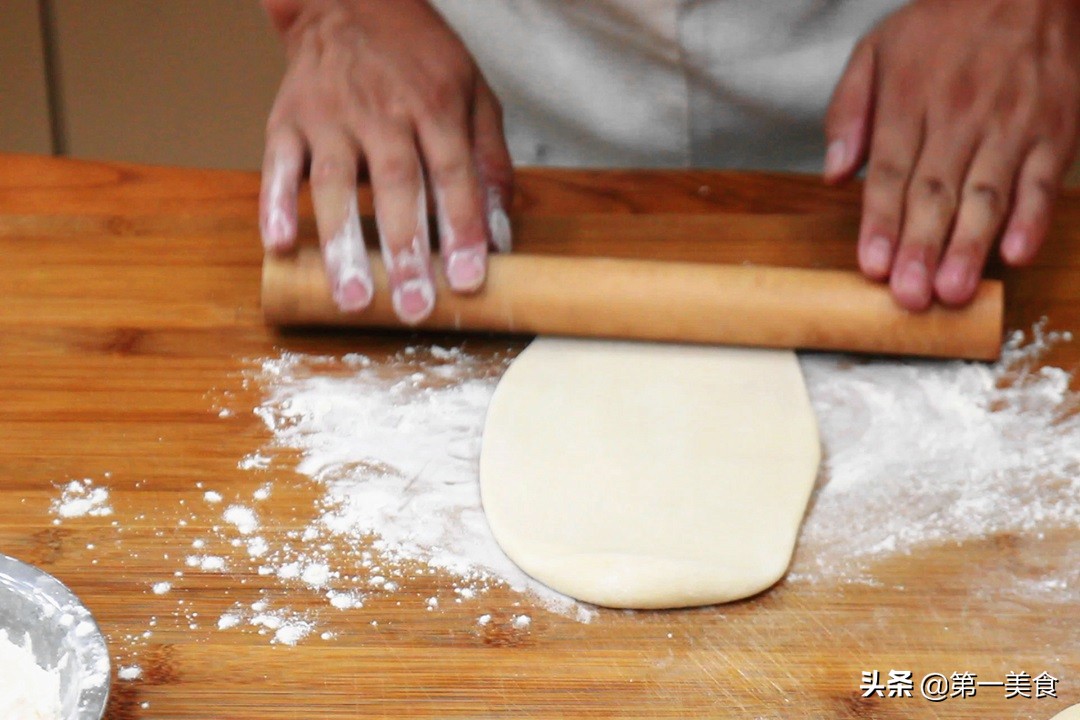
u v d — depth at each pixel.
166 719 0.85
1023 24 1.33
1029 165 1.27
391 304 1.21
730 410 1.15
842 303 1.20
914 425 1.16
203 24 2.44
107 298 1.31
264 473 1.08
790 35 1.56
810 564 0.99
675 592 0.94
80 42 2.45
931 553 1.00
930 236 1.20
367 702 0.87
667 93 1.62
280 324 1.25
